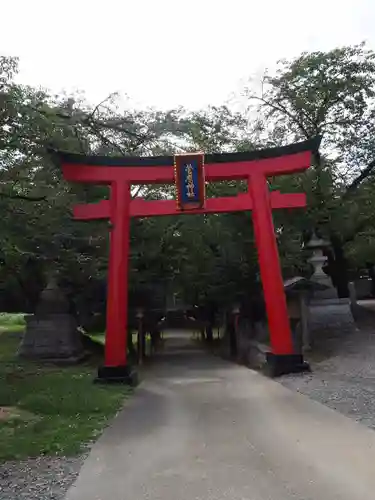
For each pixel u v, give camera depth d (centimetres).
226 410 1055
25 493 580
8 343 2534
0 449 762
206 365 2247
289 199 1692
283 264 2239
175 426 916
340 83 2317
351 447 718
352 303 2664
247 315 2436
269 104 2467
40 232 1778
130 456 722
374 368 1447
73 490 587
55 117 1688
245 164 1678
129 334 2636
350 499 530
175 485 593
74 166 1648
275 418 941
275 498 540
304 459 673
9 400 1168
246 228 2291
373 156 2458
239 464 665
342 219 2289
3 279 2103
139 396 1305
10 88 1393
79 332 2491
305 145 1653
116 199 1656
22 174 1638
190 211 1655
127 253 1638
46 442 802
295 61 2375
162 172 1673
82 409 1077
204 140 2402
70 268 2108
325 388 1237
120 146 2223
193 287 2756
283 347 1588
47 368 1905
